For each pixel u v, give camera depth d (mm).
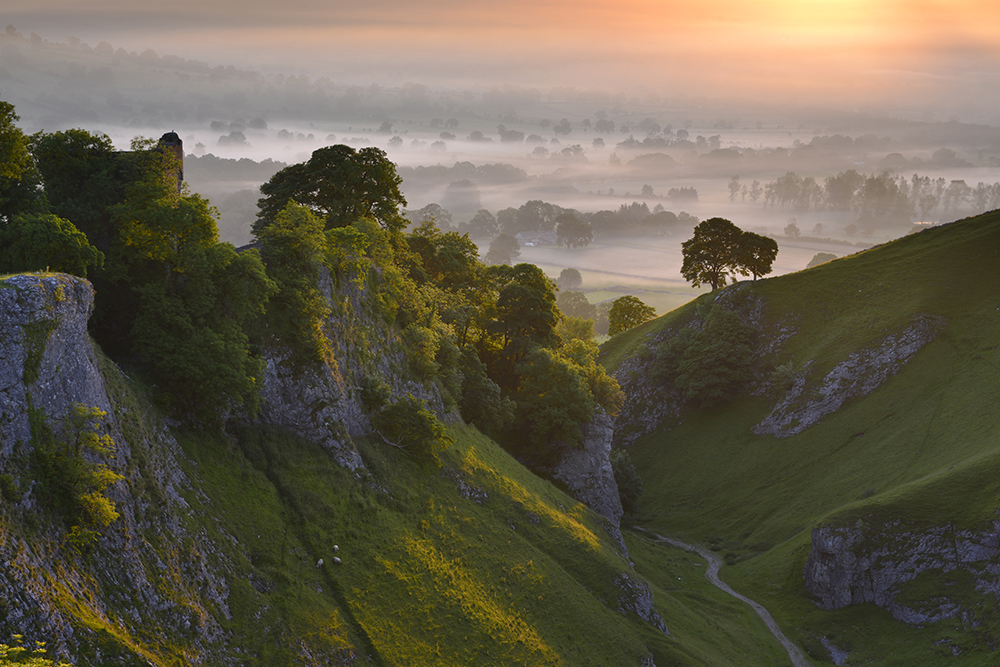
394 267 81188
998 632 69188
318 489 51875
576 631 58188
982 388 108500
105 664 30219
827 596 82812
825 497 107375
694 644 67375
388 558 51906
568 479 93500
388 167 87938
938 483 85875
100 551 33781
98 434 35906
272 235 59969
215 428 47781
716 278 171125
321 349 57750
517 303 107125
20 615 28203
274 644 40188
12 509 30328
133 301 48219
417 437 65000
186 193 61188
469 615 52500
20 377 32281
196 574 38656
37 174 49000
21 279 33250
